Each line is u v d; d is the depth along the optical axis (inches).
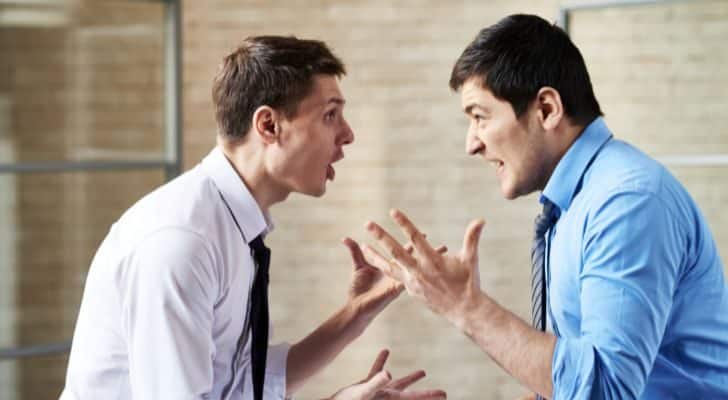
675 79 181.5
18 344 180.7
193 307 67.9
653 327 61.1
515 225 207.2
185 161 210.2
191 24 208.7
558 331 68.7
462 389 209.9
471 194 208.1
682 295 65.9
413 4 206.7
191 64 209.2
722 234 179.5
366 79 208.7
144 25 188.9
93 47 184.5
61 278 183.8
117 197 187.9
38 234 181.5
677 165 181.9
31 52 179.9
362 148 209.8
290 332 212.1
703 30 178.5
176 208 70.4
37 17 179.9
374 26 207.6
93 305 71.5
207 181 73.4
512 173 68.8
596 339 60.9
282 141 73.5
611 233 62.7
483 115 68.4
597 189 65.4
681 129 181.8
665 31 181.5
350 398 79.0
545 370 61.6
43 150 181.5
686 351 66.5
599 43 186.4
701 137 180.4
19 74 179.2
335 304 211.0
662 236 62.5
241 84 73.4
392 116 208.7
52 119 181.9
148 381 67.8
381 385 78.6
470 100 68.9
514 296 207.8
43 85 180.9
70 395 73.7
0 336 179.3
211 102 209.5
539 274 73.3
